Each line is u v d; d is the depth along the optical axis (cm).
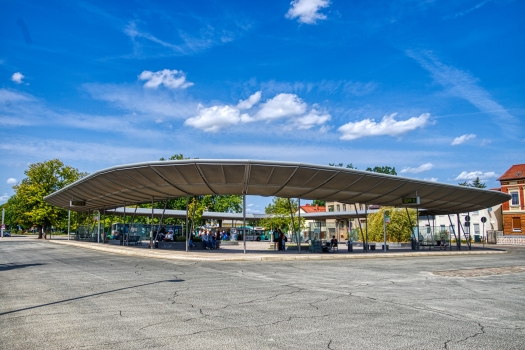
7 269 1378
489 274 1352
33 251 2416
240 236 6762
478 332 571
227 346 486
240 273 1300
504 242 4875
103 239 3534
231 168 1892
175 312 684
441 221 5850
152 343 496
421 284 1084
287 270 1417
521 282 1152
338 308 732
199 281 1089
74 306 732
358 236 4659
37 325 587
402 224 4016
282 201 4609
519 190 5050
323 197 2464
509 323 632
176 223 6294
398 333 559
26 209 5209
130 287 968
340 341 514
